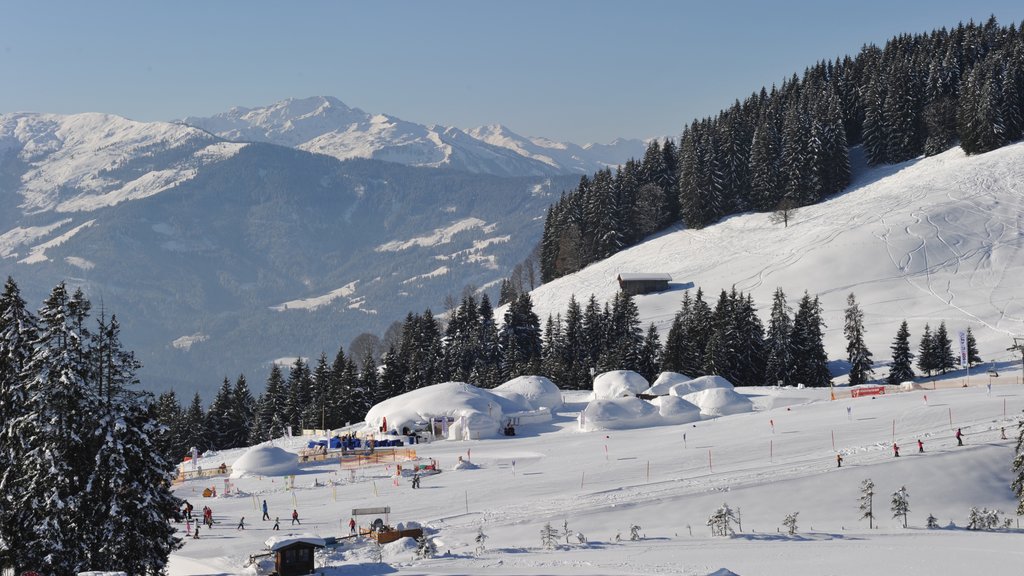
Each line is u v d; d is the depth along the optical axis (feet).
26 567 138.31
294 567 157.99
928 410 270.87
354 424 421.18
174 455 448.24
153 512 140.15
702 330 442.50
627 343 443.73
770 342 420.36
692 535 184.96
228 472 294.87
